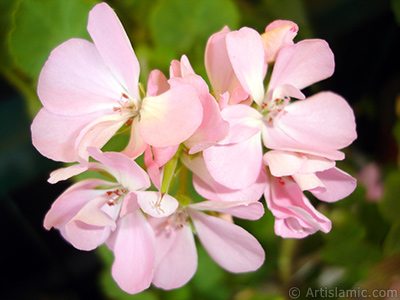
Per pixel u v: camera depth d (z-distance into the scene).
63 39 0.19
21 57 0.19
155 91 0.16
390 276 0.24
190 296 0.23
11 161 0.21
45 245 0.25
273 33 0.16
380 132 0.29
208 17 0.20
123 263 0.16
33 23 0.19
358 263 0.23
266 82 0.20
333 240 0.23
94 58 0.16
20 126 0.21
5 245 0.25
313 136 0.17
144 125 0.16
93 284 0.27
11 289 0.26
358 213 0.24
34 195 0.23
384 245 0.23
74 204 0.16
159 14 0.20
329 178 0.17
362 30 0.26
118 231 0.16
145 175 0.15
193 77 0.15
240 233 0.16
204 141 0.15
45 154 0.16
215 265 0.23
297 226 0.16
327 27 0.25
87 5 0.19
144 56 0.20
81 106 0.16
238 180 0.16
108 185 0.16
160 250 0.17
